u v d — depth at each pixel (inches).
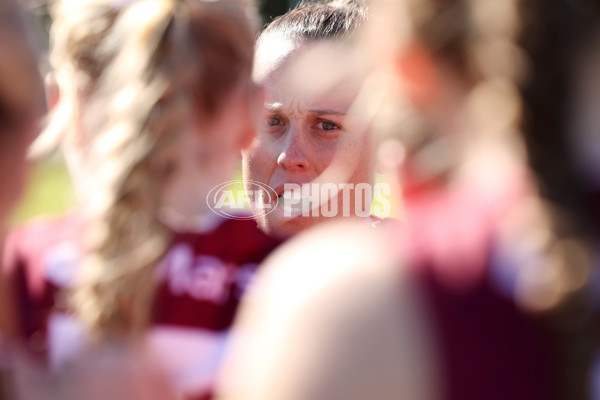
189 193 166.9
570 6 118.5
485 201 119.1
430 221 119.8
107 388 149.9
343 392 109.2
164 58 160.9
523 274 112.3
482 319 111.3
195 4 168.1
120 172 154.7
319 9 278.2
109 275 151.0
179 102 159.6
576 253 113.0
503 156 121.3
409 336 110.5
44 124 183.0
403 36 122.6
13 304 170.6
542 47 117.4
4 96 148.6
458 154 124.3
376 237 120.3
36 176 173.9
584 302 113.7
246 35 174.9
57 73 184.2
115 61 163.8
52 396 152.5
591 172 122.0
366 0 275.6
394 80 126.8
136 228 153.9
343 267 113.5
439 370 110.2
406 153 129.2
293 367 111.1
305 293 113.5
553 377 112.2
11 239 175.8
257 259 167.6
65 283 162.9
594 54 119.6
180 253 163.5
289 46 267.1
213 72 167.5
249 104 179.2
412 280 113.0
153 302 158.9
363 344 109.8
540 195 116.3
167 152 157.2
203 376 157.6
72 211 175.0
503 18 116.7
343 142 268.7
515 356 111.0
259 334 121.9
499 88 117.6
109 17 170.2
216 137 169.8
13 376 150.8
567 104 119.7
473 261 113.7
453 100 123.0
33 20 160.7
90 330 150.5
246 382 123.4
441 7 120.0
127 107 157.6
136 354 151.8
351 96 262.7
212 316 161.0
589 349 114.8
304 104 265.4
